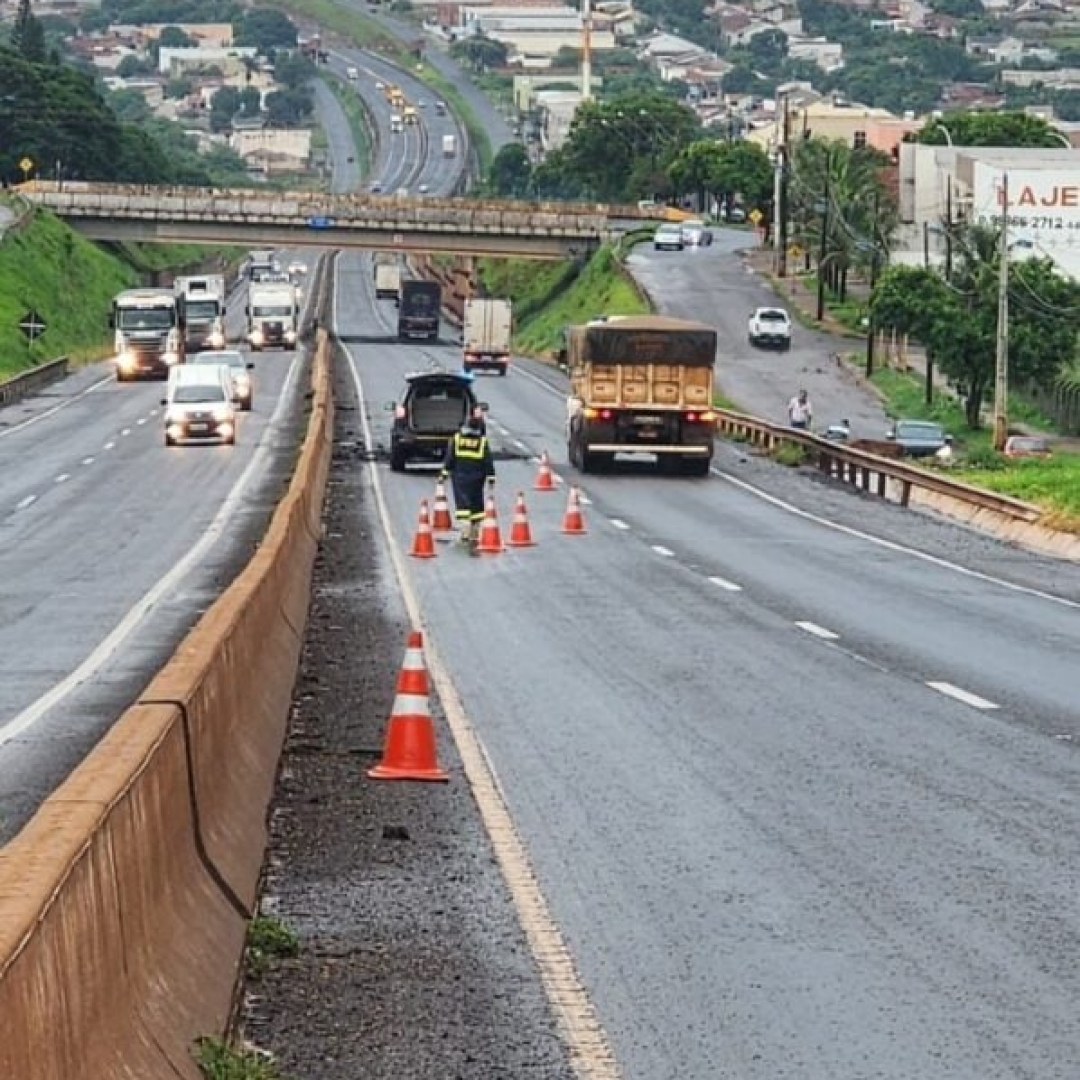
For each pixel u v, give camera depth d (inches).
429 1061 829.8
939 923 1050.1
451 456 3277.6
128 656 2148.1
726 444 6122.1
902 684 1907.0
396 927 1036.5
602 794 1375.5
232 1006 837.8
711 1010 902.4
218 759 1084.5
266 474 4714.6
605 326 4889.3
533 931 1031.0
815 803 1349.7
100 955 636.7
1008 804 1349.7
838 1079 810.8
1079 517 3518.7
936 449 6289.4
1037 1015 895.7
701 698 1804.9
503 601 2583.7
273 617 1787.6
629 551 3282.5
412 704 1432.1
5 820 1320.1
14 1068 507.5
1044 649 2197.3
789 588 2790.4
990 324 7815.0
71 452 5521.7
